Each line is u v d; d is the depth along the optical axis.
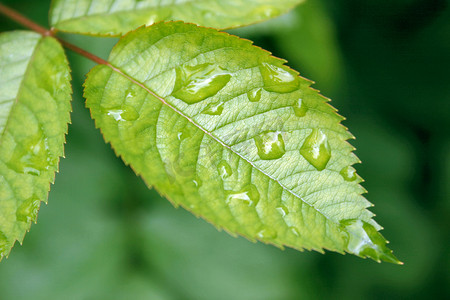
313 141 0.23
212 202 0.23
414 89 0.48
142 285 0.33
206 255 0.35
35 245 0.31
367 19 0.46
